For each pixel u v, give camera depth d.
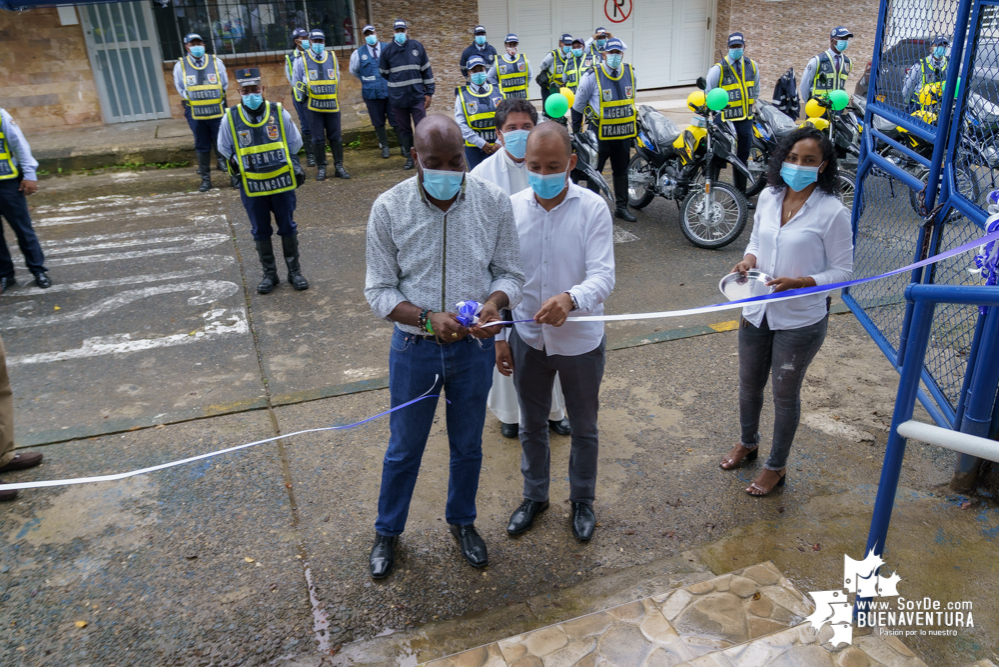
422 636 2.58
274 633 2.61
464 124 7.18
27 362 4.76
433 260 2.51
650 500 3.28
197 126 8.77
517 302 2.64
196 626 2.64
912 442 3.62
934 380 3.59
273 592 2.79
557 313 2.52
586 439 2.95
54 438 3.84
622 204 7.45
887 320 4.35
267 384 4.41
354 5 11.87
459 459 2.81
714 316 5.13
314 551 3.01
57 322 5.37
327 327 5.19
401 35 9.41
